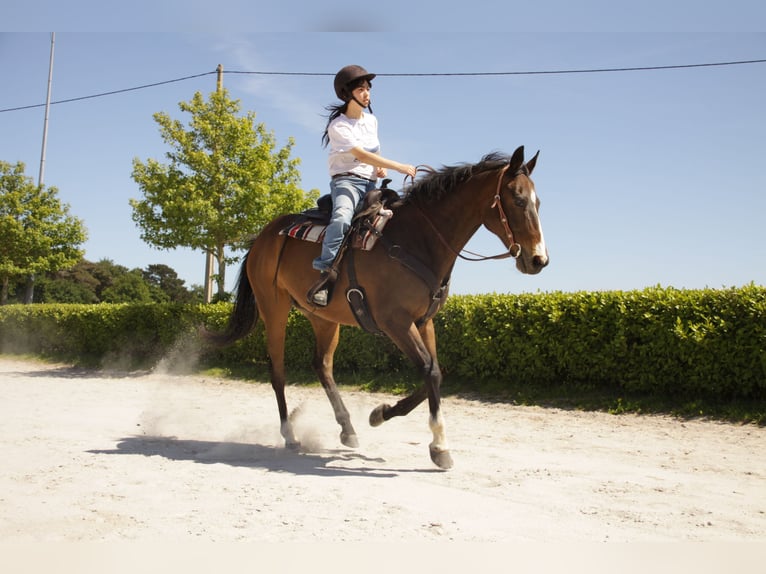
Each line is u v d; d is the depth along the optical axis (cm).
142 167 1441
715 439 604
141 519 343
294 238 557
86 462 484
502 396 891
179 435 633
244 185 1433
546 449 563
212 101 1481
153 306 1444
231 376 1245
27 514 351
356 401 920
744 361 691
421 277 471
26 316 1770
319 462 504
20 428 641
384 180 530
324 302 503
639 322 775
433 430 475
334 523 339
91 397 944
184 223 1399
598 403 795
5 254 2219
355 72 507
